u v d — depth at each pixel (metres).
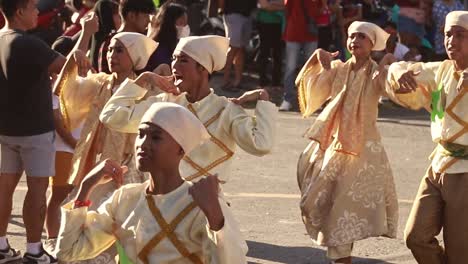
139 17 13.68
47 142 12.42
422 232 11.08
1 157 12.62
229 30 26.94
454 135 10.83
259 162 19.89
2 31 12.32
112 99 10.25
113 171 7.95
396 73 10.95
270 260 13.72
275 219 15.81
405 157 20.83
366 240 14.83
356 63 13.21
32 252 12.58
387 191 13.10
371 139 13.02
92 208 10.06
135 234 7.71
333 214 12.91
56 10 22.44
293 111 25.52
